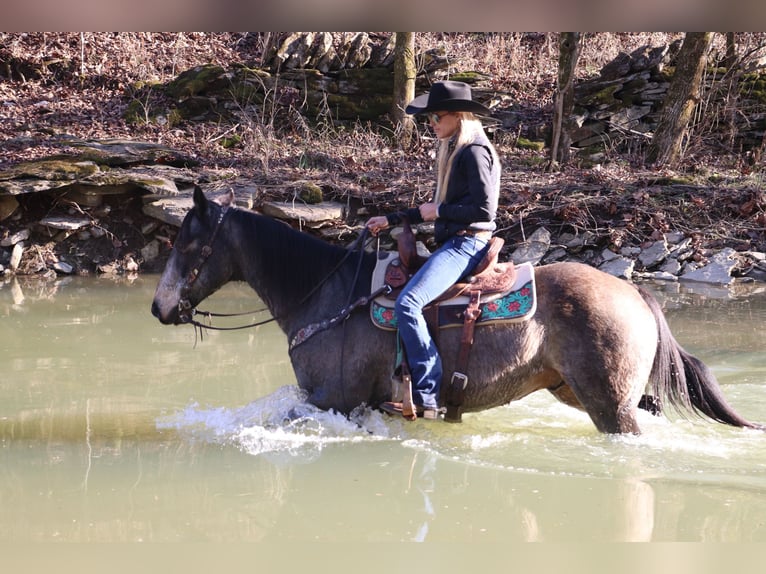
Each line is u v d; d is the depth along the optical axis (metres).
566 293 5.60
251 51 20.31
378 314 5.79
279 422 6.23
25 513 4.88
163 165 14.60
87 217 13.41
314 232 13.31
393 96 17.36
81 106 17.75
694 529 4.61
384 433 6.17
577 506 4.92
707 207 13.88
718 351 8.42
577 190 14.21
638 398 5.61
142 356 8.70
